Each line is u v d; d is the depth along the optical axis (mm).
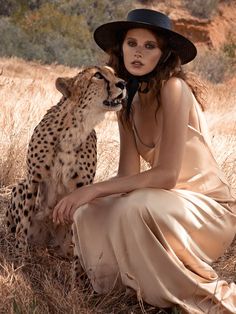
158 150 3029
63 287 2975
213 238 2904
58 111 3508
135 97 3168
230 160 5383
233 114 11164
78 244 3020
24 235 3484
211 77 22734
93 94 3393
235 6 31578
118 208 2773
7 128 5469
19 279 2908
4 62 17719
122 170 3221
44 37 23672
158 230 2727
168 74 2926
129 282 2811
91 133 3594
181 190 2922
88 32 25406
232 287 2840
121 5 28312
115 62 3283
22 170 4664
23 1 25750
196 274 2814
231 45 27078
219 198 3012
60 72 18547
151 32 2885
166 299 2740
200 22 29719
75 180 3514
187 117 2883
